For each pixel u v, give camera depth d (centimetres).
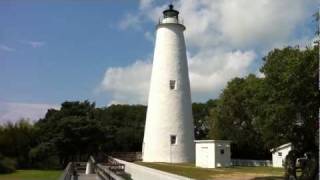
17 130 5375
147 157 4566
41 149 5112
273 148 3184
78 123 5244
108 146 5941
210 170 3569
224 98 6075
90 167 4041
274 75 2664
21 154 5241
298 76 2545
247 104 5662
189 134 4534
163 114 4497
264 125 2797
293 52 2661
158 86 4566
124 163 3406
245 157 5991
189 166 3966
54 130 5288
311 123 2609
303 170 2822
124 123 7662
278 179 2983
